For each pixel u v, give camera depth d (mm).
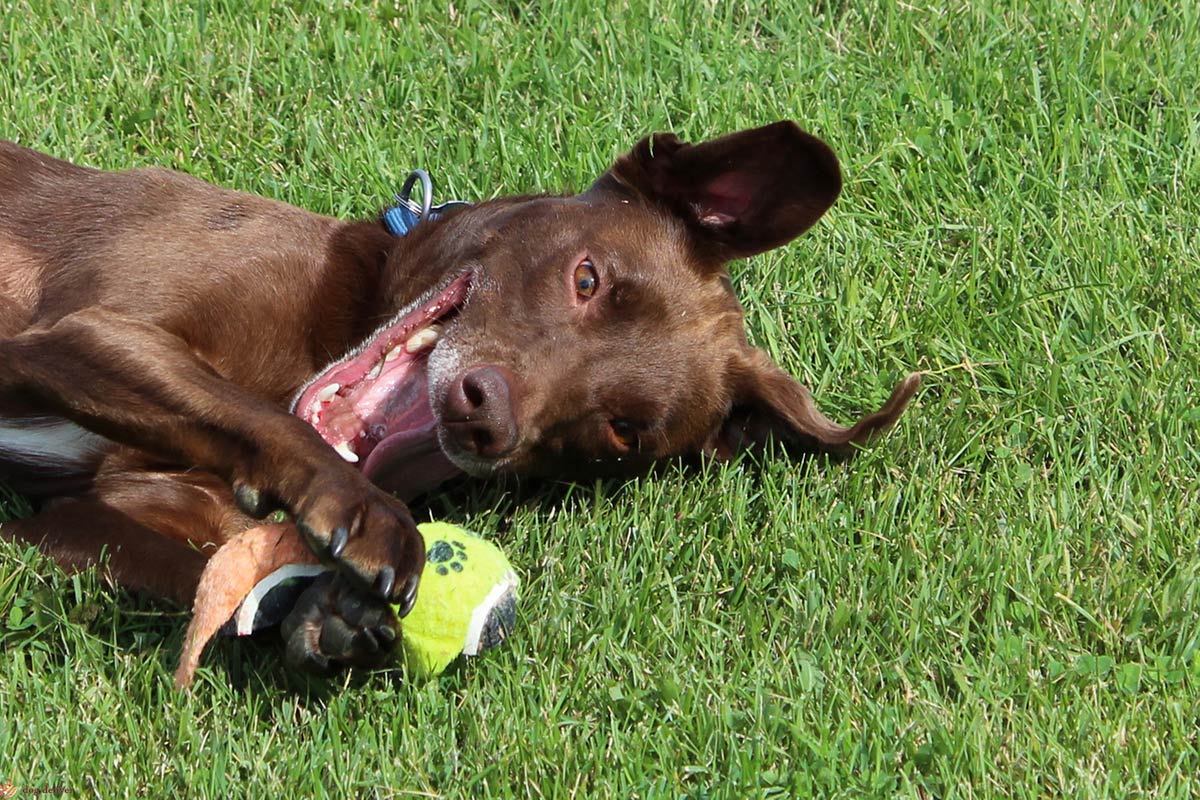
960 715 6016
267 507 5863
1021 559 6820
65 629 6105
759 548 6863
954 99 9602
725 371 7273
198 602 5645
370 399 6840
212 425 6023
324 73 9391
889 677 6266
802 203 7148
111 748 5566
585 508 7039
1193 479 7367
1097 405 7777
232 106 9141
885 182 8914
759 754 5770
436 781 5645
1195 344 8078
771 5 10219
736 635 6480
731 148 7016
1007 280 8445
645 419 6984
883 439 7438
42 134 8672
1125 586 6746
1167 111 9461
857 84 9586
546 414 6723
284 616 5777
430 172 8797
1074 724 6051
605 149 8930
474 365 6621
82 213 7242
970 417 7785
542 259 6945
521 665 6086
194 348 6875
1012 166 9086
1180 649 6504
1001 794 5723
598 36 9781
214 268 6922
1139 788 5816
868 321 8203
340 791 5492
